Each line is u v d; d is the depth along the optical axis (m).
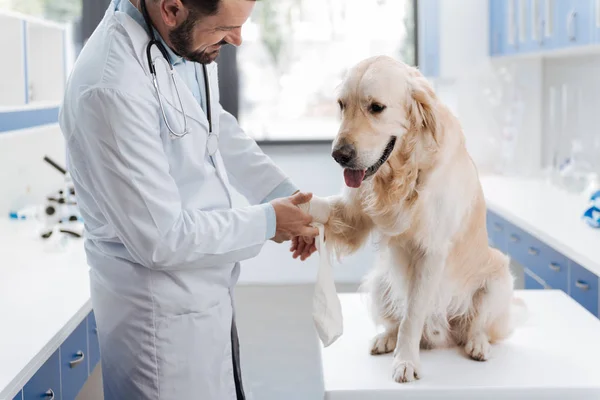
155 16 1.48
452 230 1.72
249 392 1.84
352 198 1.76
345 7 5.47
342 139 1.67
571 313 2.09
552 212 3.13
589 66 3.82
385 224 1.72
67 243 2.69
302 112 5.55
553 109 4.32
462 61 4.47
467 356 1.80
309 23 5.49
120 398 1.60
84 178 1.47
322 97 5.54
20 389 1.50
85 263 2.45
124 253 1.52
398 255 1.79
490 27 4.40
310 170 5.33
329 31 5.50
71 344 1.94
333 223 1.78
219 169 1.62
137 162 1.38
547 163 4.42
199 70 1.62
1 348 1.64
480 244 1.82
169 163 1.51
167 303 1.50
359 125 1.67
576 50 3.35
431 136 1.68
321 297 1.71
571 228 2.79
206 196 1.57
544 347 1.84
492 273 1.84
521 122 4.46
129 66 1.41
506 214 3.20
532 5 3.66
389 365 1.74
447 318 1.85
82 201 1.56
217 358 1.59
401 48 5.50
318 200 1.78
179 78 1.52
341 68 5.52
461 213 1.74
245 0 1.40
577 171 3.72
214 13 1.38
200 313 1.54
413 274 1.75
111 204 1.40
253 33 5.49
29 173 3.55
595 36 2.90
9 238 2.88
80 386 2.03
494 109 4.49
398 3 5.46
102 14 5.27
